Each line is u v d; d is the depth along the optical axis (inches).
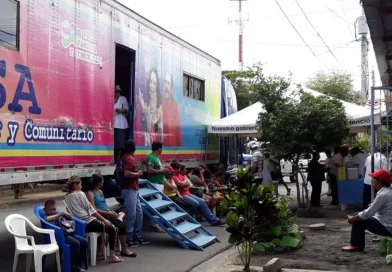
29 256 263.9
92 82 324.5
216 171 571.5
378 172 311.9
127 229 343.3
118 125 374.9
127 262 303.3
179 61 472.4
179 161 472.7
